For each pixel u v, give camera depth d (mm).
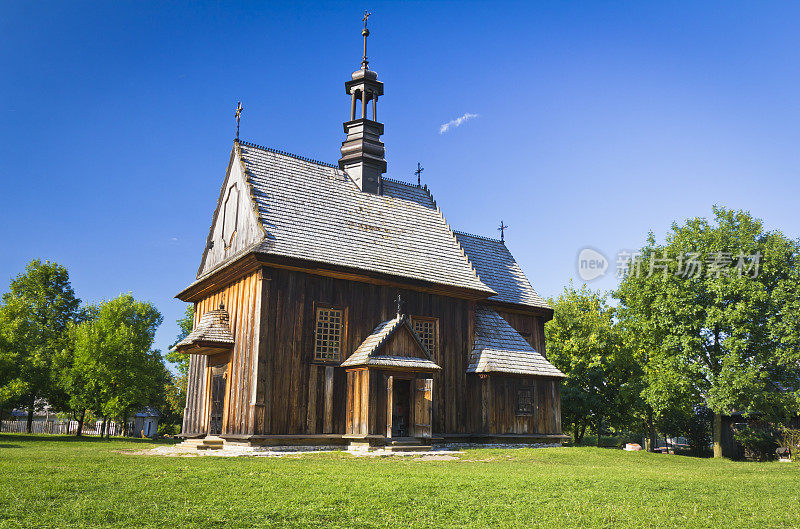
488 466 16734
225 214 25688
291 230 22625
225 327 22641
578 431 44719
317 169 26375
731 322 28094
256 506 10312
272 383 20312
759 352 28172
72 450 20641
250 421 19859
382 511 10312
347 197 26125
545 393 27062
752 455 32969
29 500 10234
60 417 47812
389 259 24422
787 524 10383
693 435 39438
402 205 27859
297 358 21094
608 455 23297
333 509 10305
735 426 34656
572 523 9945
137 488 11312
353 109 29125
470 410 25484
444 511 10477
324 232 23594
